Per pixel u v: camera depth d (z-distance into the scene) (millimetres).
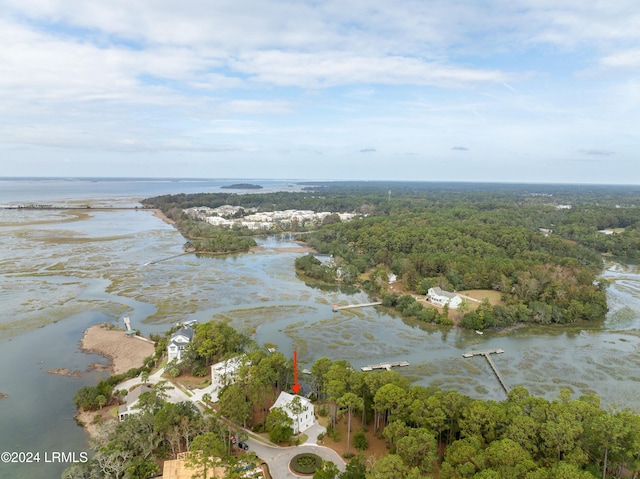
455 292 178875
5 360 113438
